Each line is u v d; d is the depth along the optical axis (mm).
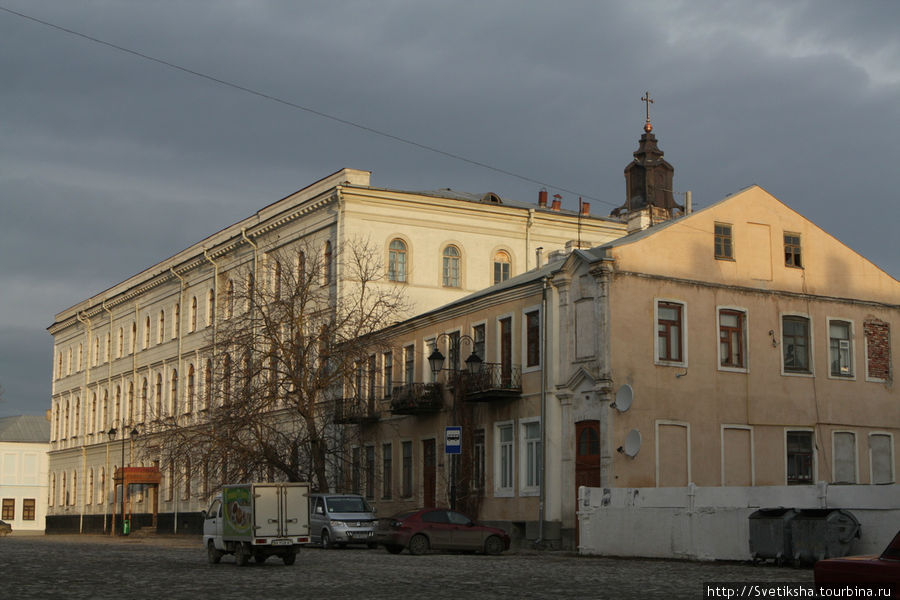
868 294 42219
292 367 43844
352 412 46688
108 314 83625
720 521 27172
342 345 43656
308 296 46250
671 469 36219
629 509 30125
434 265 54312
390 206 53688
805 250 41031
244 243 61562
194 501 66375
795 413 39500
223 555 29250
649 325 36719
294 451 43438
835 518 24000
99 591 18891
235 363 45406
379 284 52688
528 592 18812
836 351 41156
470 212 55500
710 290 38312
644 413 35969
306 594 18422
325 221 54062
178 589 19438
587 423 36312
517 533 38938
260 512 26906
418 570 24938
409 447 46531
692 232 38375
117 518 78062
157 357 73938
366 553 33875
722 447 37500
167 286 73250
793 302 40250
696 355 37531
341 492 48125
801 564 24641
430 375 45750
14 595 17891
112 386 81625
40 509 110250
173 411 62312
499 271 56094
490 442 41000
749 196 40062
